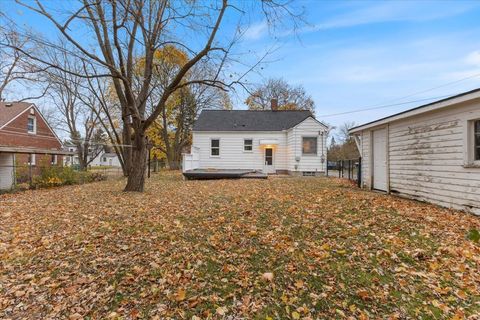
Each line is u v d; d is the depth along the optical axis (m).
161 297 2.97
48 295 3.10
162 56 13.14
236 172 15.88
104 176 18.48
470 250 3.86
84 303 2.92
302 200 7.69
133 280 3.33
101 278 3.41
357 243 4.25
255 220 5.64
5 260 4.04
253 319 2.57
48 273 3.61
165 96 9.58
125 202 7.88
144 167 10.30
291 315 2.62
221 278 3.31
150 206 7.23
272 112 22.02
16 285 3.34
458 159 6.66
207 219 5.80
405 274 3.30
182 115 29.75
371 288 3.03
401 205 7.03
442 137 7.21
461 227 4.98
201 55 8.75
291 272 3.41
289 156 19.22
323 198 7.98
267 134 20.00
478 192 6.09
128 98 9.48
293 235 4.68
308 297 2.90
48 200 8.98
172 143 30.98
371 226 5.07
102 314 2.72
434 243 4.19
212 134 20.03
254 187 10.94
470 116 6.34
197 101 29.83
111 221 5.80
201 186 11.66
